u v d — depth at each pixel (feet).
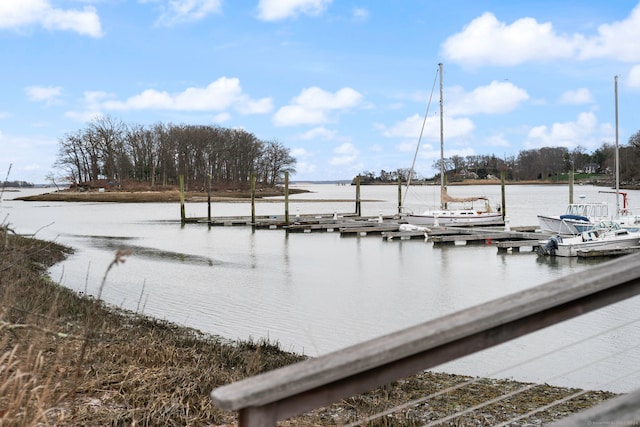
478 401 21.56
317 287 54.29
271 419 4.78
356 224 121.80
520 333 5.15
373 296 49.70
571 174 124.16
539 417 19.76
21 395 10.32
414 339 4.74
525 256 78.84
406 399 21.21
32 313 15.72
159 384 17.72
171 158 324.19
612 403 4.56
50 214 169.78
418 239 103.45
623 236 75.25
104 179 284.41
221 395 4.51
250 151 359.66
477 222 121.80
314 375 4.63
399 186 164.25
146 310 42.70
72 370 16.85
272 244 95.45
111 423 14.08
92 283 55.01
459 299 48.42
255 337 34.76
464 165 427.33
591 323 35.86
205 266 68.90
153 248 88.48
